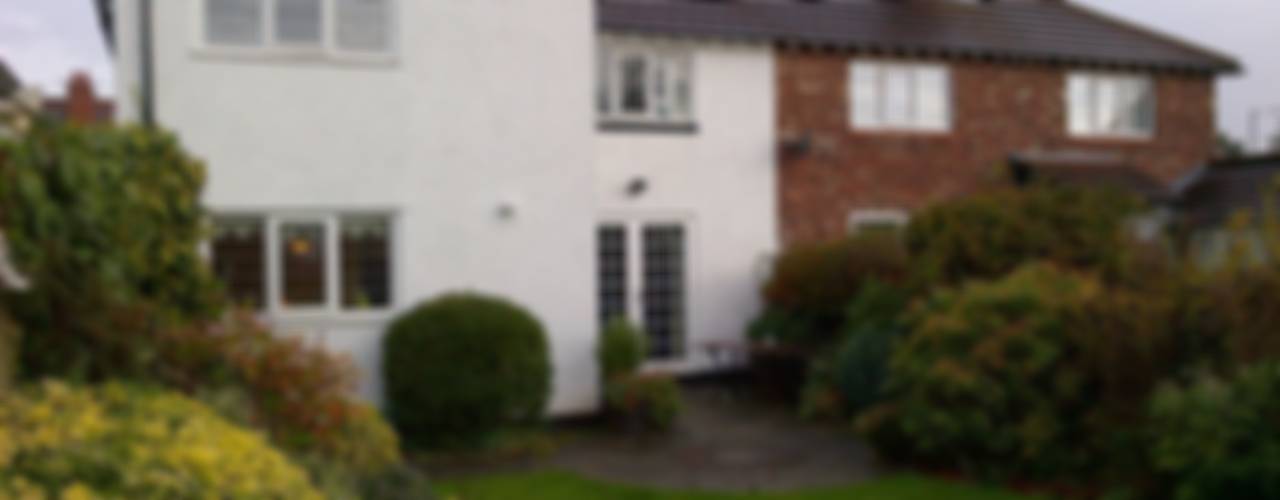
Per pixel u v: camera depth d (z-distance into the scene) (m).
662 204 14.68
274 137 10.30
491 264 11.12
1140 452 7.91
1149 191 16.31
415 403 10.02
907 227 12.22
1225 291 8.16
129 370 5.48
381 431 6.43
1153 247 10.16
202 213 6.98
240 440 4.36
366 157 10.63
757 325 14.68
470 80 11.00
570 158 11.44
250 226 10.38
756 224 15.27
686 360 14.89
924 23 16.80
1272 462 6.76
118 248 5.89
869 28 16.14
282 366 6.07
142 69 9.79
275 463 4.33
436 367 9.89
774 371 14.09
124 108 9.86
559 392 11.45
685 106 14.95
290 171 10.36
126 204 6.02
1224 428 7.09
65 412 4.07
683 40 14.67
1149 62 17.58
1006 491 8.49
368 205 10.65
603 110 14.51
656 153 14.63
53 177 5.55
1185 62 17.88
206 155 10.07
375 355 10.66
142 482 3.49
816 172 15.62
